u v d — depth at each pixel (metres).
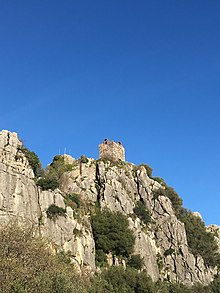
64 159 116.94
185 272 106.06
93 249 90.25
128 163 122.62
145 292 88.62
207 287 106.31
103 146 123.19
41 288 42.28
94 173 113.62
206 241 123.56
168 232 111.00
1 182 77.81
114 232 98.00
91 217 99.19
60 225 84.44
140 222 107.62
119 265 94.12
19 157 85.69
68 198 97.75
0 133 84.94
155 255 105.50
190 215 128.75
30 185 83.88
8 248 48.56
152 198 116.06
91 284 78.56
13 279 42.06
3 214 74.44
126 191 112.25
